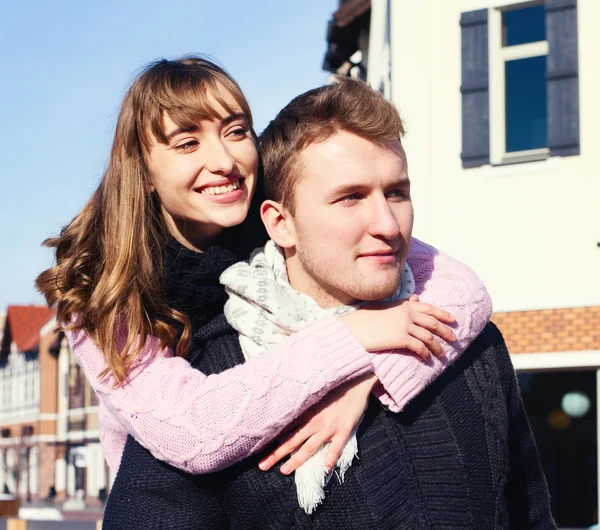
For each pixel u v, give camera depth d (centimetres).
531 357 1023
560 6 1034
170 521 207
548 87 1035
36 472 4959
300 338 210
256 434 201
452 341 220
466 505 216
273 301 218
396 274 212
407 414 219
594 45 1027
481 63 1064
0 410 5669
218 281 232
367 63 1564
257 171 248
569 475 1259
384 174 210
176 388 208
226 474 209
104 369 217
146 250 228
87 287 227
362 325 214
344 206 210
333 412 208
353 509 208
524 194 1040
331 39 1574
